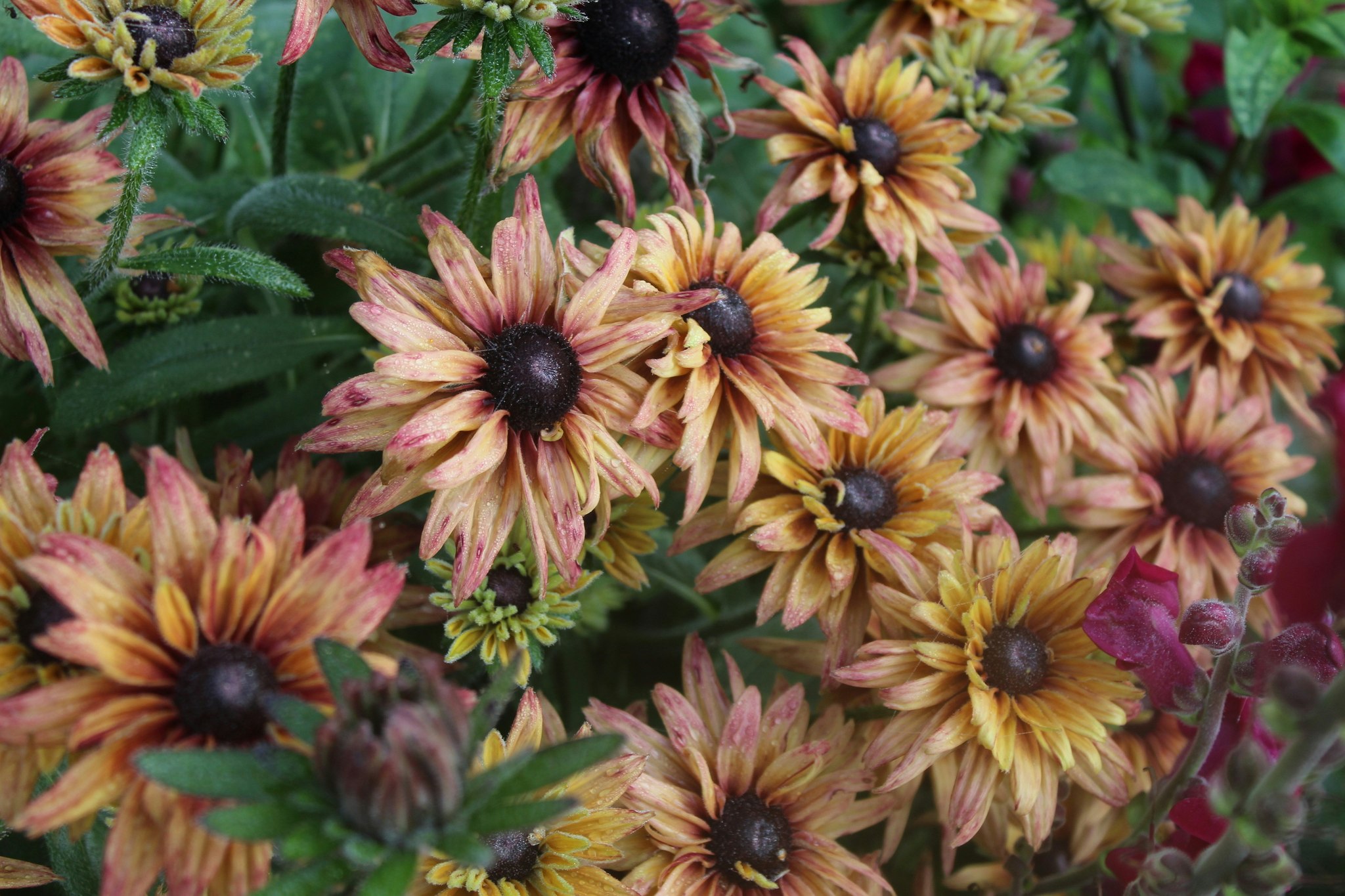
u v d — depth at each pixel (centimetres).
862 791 49
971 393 54
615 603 51
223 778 35
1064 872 49
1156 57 81
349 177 60
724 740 46
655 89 50
